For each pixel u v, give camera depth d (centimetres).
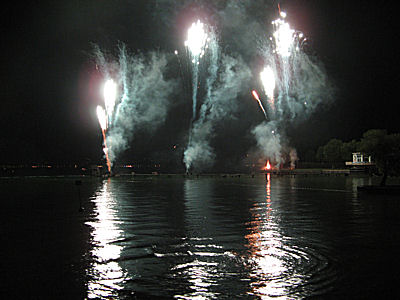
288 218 1811
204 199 2689
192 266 1034
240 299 803
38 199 2742
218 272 981
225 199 2680
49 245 1280
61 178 5794
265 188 3666
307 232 1471
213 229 1546
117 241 1337
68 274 973
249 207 2225
